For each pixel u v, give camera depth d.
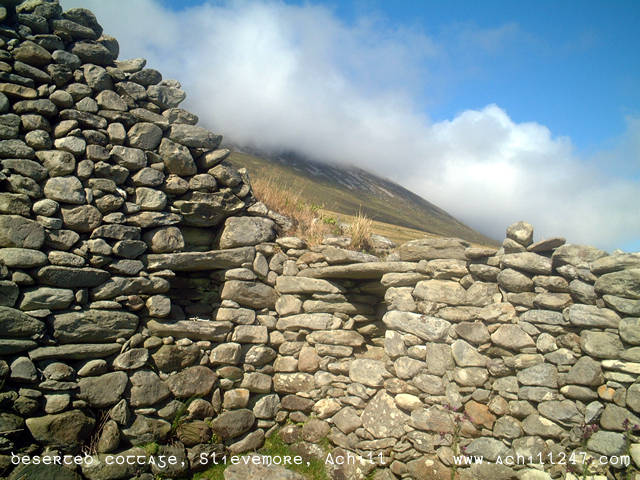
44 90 5.32
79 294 5.05
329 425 6.20
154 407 5.40
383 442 5.59
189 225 6.36
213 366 6.05
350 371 6.20
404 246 6.06
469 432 5.11
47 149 5.23
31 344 4.67
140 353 5.39
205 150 6.36
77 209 5.20
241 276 6.32
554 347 4.94
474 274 5.58
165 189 5.97
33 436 4.52
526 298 5.16
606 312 4.66
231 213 6.51
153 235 5.78
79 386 4.88
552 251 5.21
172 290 6.23
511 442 4.93
